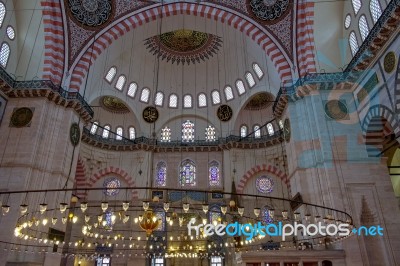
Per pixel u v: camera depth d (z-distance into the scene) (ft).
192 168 73.26
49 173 44.78
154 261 64.85
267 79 63.36
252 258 35.83
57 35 50.16
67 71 50.67
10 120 45.42
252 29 54.03
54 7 49.39
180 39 70.38
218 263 64.28
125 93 71.67
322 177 42.24
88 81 55.83
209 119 75.20
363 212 40.14
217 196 69.51
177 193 70.33
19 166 42.60
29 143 43.93
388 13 34.53
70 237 64.59
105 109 74.59
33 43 49.67
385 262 37.52
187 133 75.92
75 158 49.85
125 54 68.95
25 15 49.49
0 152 43.34
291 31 51.44
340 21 49.60
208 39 70.18
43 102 46.42
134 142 71.82
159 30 60.49
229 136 71.31
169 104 76.07
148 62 73.15
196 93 76.43
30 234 40.73
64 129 47.78
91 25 52.80
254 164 70.23
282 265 35.88
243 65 69.26
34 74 48.57
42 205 29.45
